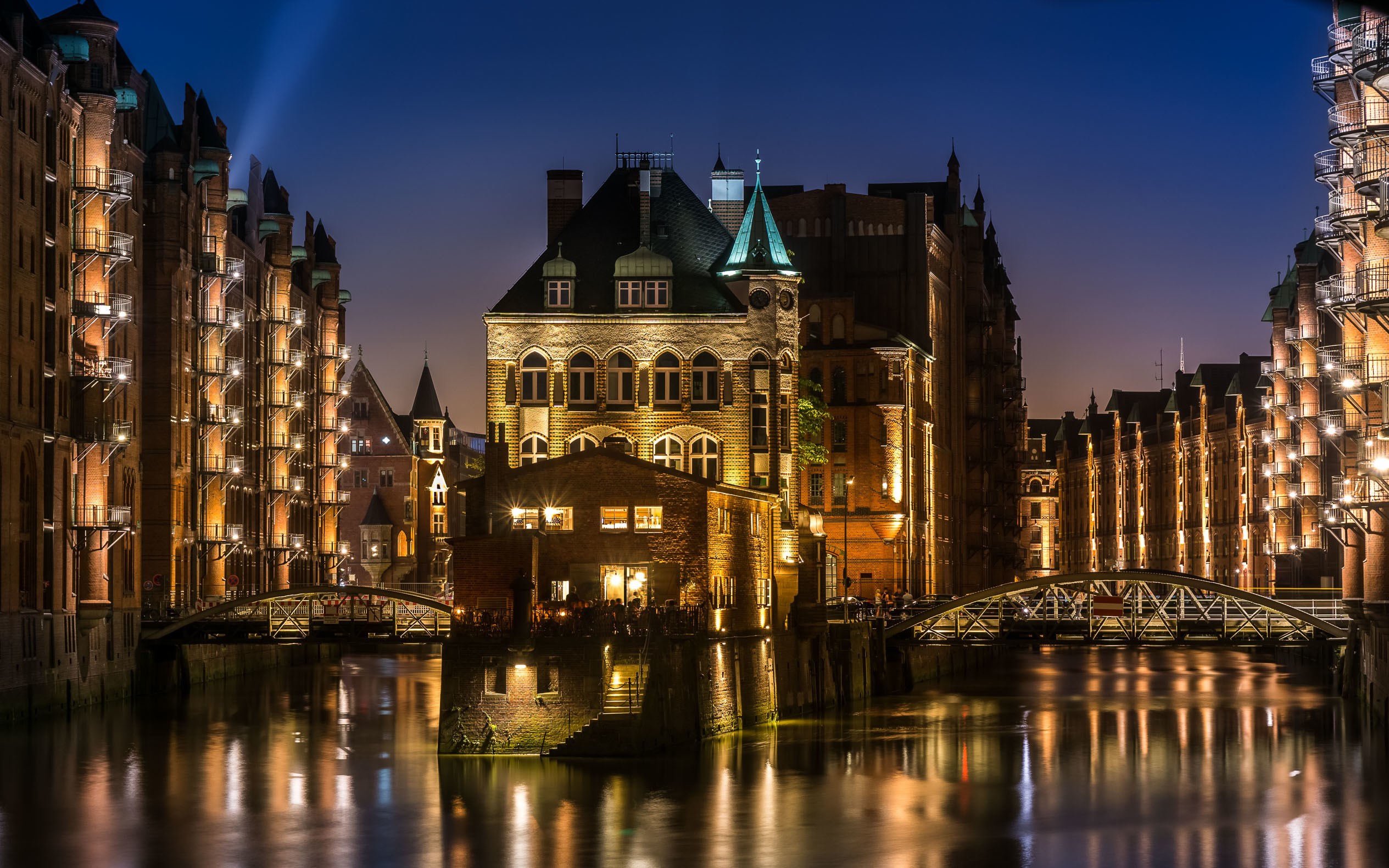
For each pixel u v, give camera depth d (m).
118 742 73.19
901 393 119.12
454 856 49.88
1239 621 102.75
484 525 70.94
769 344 85.56
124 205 94.19
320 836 52.75
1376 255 78.19
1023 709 89.00
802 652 86.31
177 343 103.44
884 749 71.31
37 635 81.06
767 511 80.75
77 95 88.50
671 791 59.56
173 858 50.06
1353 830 53.72
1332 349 100.06
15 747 71.62
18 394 79.56
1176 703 93.12
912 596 115.19
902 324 128.12
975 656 131.62
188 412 106.19
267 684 106.06
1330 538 126.12
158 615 97.56
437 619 90.56
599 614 65.69
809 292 126.44
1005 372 176.12
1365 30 70.44
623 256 86.31
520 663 65.31
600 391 85.88
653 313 85.69
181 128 106.31
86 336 90.44
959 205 147.00
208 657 105.19
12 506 78.12
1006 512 170.62
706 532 70.75
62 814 56.50
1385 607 76.56
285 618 94.88
